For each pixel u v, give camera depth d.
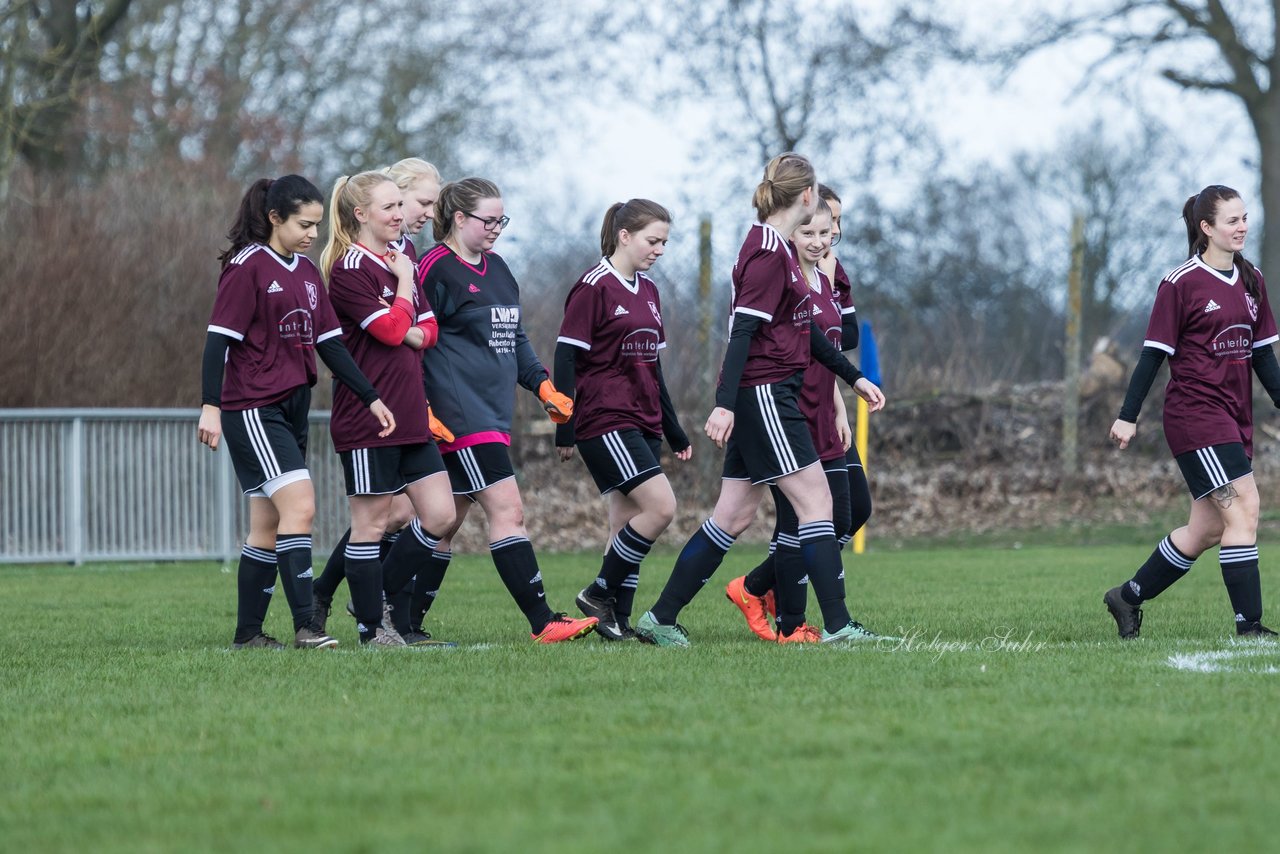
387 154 97.56
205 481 52.56
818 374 25.62
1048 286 75.69
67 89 77.94
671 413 26.62
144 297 62.50
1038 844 11.20
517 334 25.94
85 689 19.41
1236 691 18.08
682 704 17.28
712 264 62.62
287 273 23.55
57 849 11.55
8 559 50.22
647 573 43.38
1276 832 11.53
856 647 23.14
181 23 94.00
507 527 25.17
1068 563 46.09
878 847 11.10
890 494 66.81
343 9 96.88
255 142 90.38
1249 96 81.81
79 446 50.91
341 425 24.31
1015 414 69.56
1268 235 82.44
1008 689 18.28
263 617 24.89
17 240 61.25
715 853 10.96
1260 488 67.81
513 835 11.53
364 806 12.64
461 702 17.75
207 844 11.56
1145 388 25.38
